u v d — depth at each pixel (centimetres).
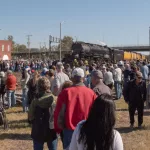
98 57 3544
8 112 1368
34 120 546
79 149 287
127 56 5097
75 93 499
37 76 1023
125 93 1019
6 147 816
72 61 3184
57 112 502
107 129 281
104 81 1513
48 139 539
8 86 1471
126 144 852
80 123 298
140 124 1025
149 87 1000
